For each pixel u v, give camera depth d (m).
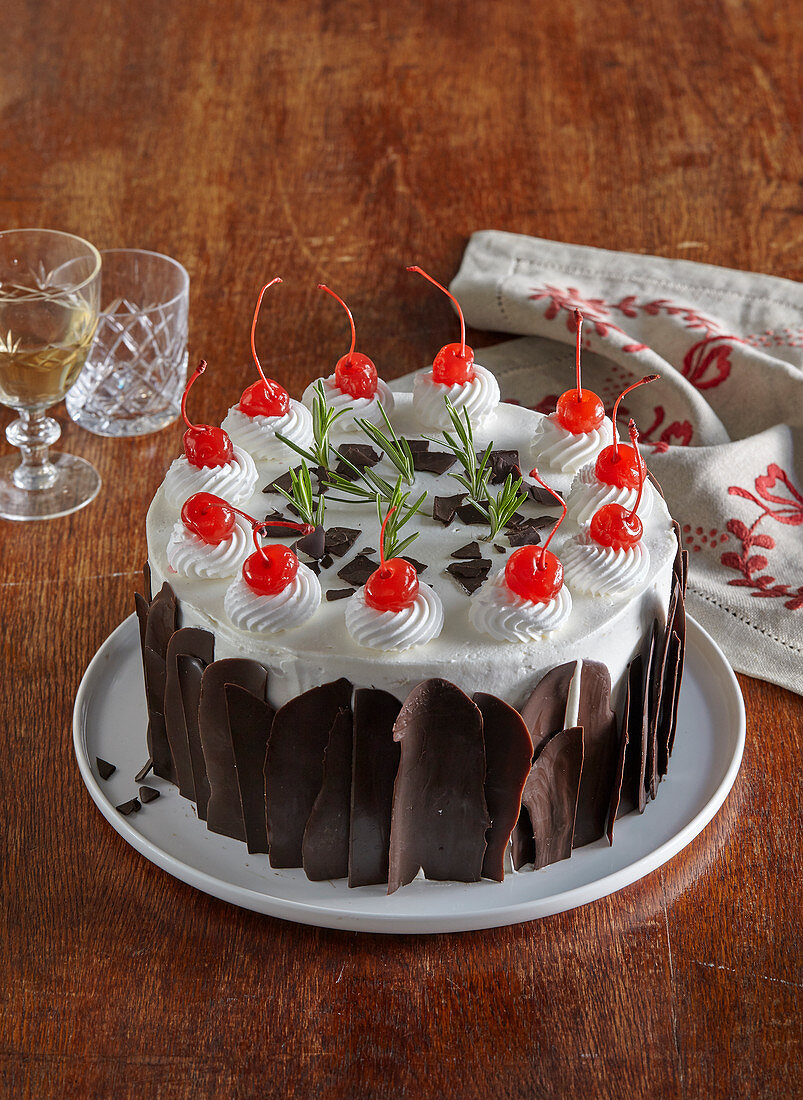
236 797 1.17
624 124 1.83
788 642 1.31
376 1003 1.12
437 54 1.97
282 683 1.13
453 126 1.82
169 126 1.81
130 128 1.81
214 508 1.16
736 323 1.54
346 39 2.01
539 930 1.15
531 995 1.12
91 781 1.19
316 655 1.12
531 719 1.13
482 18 2.05
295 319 1.55
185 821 1.19
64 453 1.44
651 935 1.15
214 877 1.15
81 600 1.33
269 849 1.16
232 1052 1.10
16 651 1.30
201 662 1.15
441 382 1.27
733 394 1.49
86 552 1.37
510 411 1.29
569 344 1.52
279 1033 1.11
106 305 1.49
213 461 1.21
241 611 1.13
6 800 1.21
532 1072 1.10
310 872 1.16
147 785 1.21
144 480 1.42
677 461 1.40
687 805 1.20
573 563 1.16
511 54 1.97
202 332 1.53
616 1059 1.10
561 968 1.13
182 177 1.72
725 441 1.45
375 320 1.55
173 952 1.14
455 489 1.23
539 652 1.12
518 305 1.52
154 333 1.44
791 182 1.74
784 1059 1.10
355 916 1.13
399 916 1.13
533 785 1.14
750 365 1.48
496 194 1.70
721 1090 1.09
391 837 1.13
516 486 1.20
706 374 1.49
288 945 1.14
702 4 2.10
